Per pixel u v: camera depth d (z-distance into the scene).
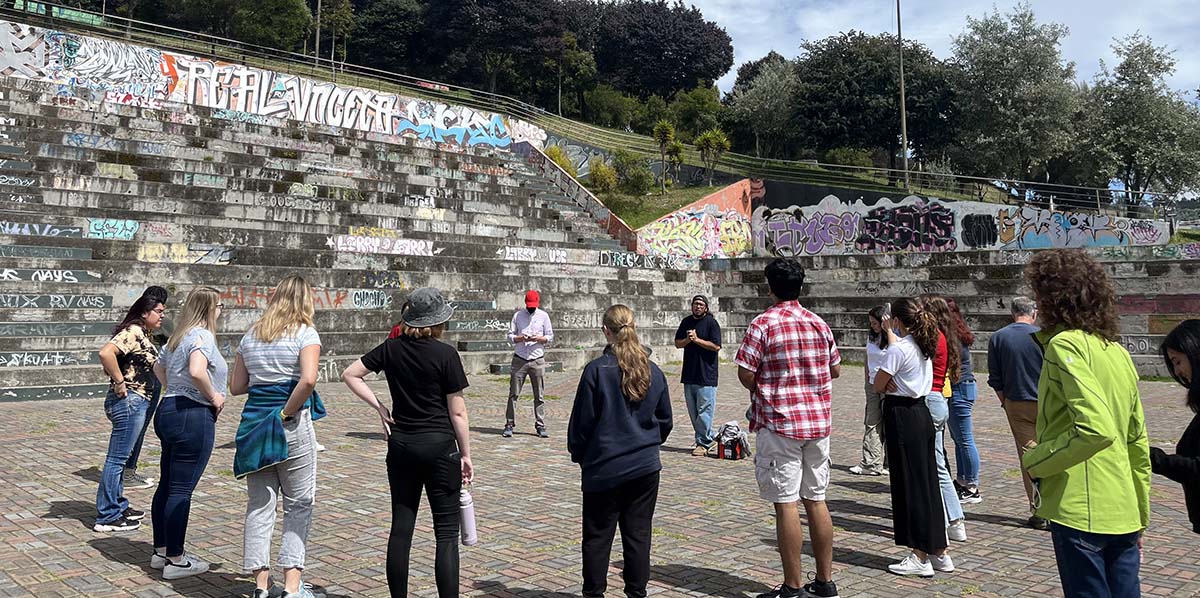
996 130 45.59
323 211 22.80
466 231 24.80
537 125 40.47
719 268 27.34
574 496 7.92
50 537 6.15
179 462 5.36
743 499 7.91
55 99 24.06
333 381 16.81
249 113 29.91
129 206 19.27
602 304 22.80
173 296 16.34
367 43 70.94
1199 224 40.59
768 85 56.34
